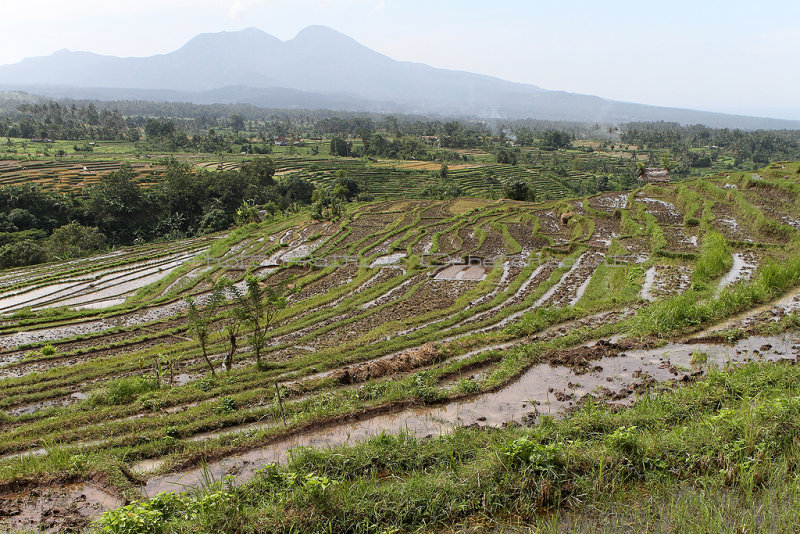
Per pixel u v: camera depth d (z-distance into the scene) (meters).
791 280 16.80
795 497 6.21
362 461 7.71
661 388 10.07
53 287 32.50
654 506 6.52
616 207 42.12
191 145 123.12
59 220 59.78
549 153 134.00
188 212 69.19
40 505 7.40
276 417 10.44
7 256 43.62
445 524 6.47
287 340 18.42
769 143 125.19
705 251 24.42
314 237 40.91
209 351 17.44
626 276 22.12
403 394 10.47
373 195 77.69
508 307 19.25
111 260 41.53
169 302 26.64
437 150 125.62
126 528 5.82
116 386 12.88
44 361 18.23
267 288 14.89
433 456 7.86
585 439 8.02
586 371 11.46
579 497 6.74
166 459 8.62
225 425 10.23
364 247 35.06
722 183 45.50
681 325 13.63
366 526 6.36
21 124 119.81
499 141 155.75
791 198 34.81
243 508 6.57
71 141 123.38
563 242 32.84
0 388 15.10
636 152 137.12
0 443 10.06
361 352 14.77
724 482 6.80
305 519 6.40
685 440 7.62
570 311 17.22
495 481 6.96
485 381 11.13
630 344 12.80
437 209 50.81
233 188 73.00
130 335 21.27
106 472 8.05
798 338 12.52
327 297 23.78
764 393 9.09
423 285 24.91
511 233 36.88
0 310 27.16
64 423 11.08
